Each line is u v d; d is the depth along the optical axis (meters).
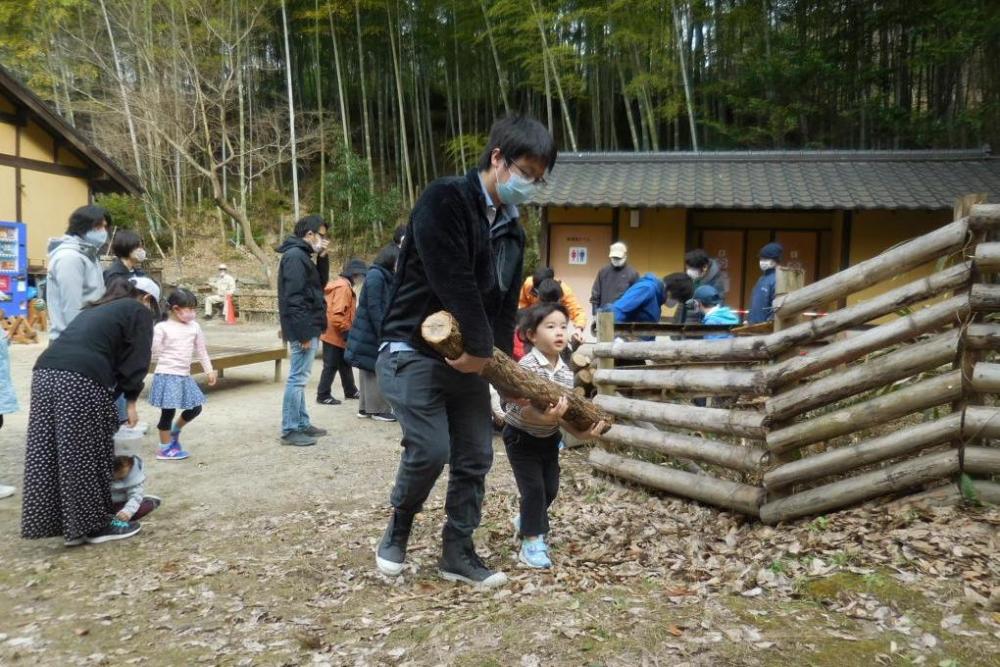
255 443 5.79
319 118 23.11
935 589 2.41
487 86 23.17
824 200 10.50
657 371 3.99
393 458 5.33
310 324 5.64
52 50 21.20
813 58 14.95
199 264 22.84
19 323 11.66
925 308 2.91
